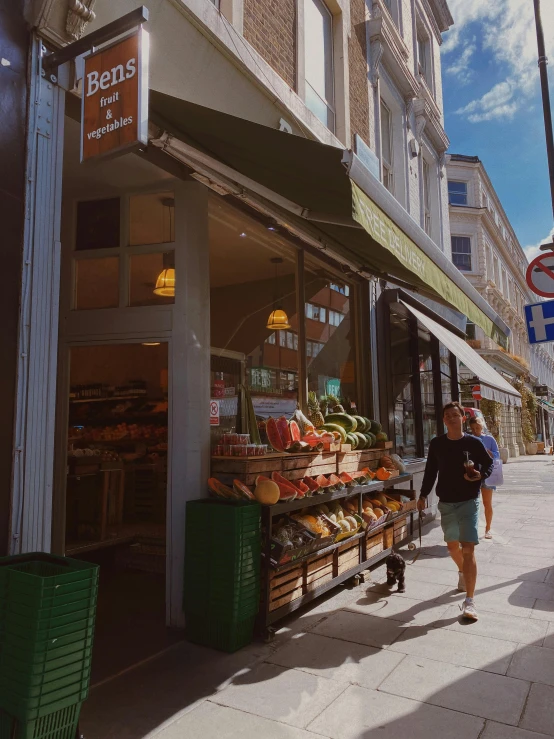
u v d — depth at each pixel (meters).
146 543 6.30
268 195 4.62
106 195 5.24
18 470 3.06
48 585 2.53
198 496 4.69
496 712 3.30
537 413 50.47
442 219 14.79
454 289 7.19
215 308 5.50
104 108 3.16
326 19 8.70
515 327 46.00
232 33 5.18
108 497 6.72
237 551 4.16
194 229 4.92
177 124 4.06
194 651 4.20
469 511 4.98
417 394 10.33
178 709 3.35
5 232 3.06
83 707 3.38
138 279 5.05
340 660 4.04
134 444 7.39
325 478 5.55
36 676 2.48
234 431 5.58
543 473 22.20
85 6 3.38
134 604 5.22
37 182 3.25
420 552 7.38
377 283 9.05
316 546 4.96
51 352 3.29
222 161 4.39
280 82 6.26
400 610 5.12
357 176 4.02
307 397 6.81
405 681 3.71
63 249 5.31
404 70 11.71
